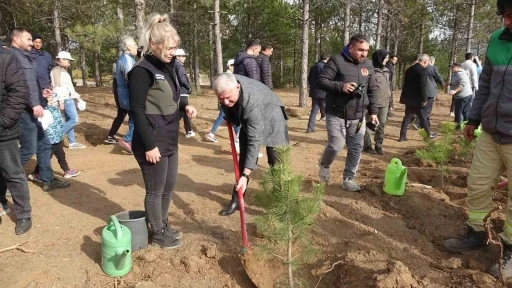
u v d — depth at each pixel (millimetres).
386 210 4387
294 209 2766
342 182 4988
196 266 3262
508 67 2988
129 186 5086
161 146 3205
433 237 3838
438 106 14461
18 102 3461
